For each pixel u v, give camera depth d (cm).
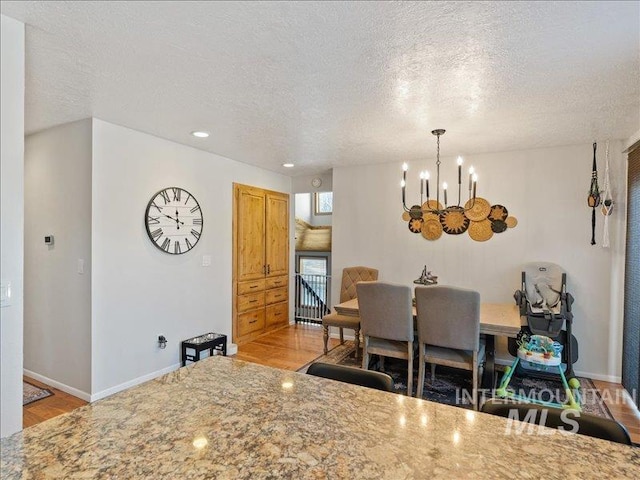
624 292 347
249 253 482
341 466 85
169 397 123
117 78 222
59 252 316
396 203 461
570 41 179
